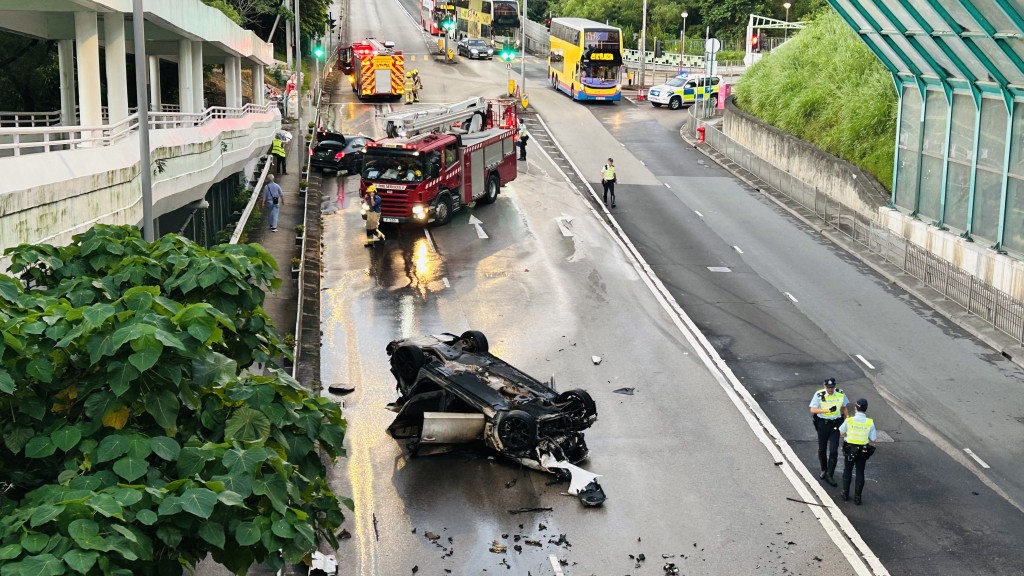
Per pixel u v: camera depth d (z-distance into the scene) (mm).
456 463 17547
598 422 19422
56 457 8477
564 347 23391
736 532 15500
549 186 40625
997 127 28297
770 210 37781
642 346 23609
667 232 34156
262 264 10680
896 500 16719
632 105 63188
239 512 7938
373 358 22516
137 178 19969
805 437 19031
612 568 14391
